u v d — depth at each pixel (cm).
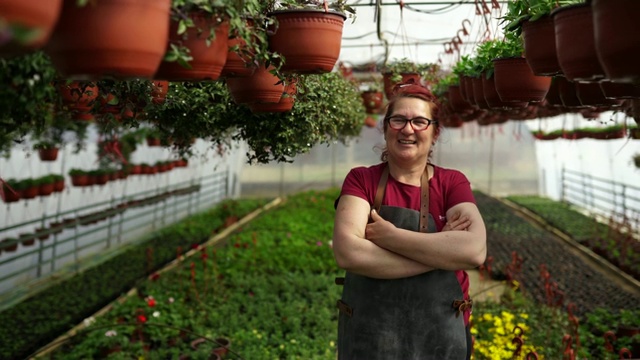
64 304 691
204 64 197
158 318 612
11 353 530
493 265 902
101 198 1198
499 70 335
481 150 1869
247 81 293
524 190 1858
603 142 1484
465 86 454
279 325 613
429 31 866
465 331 234
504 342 511
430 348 223
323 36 245
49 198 1022
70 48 147
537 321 600
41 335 577
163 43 157
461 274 234
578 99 366
